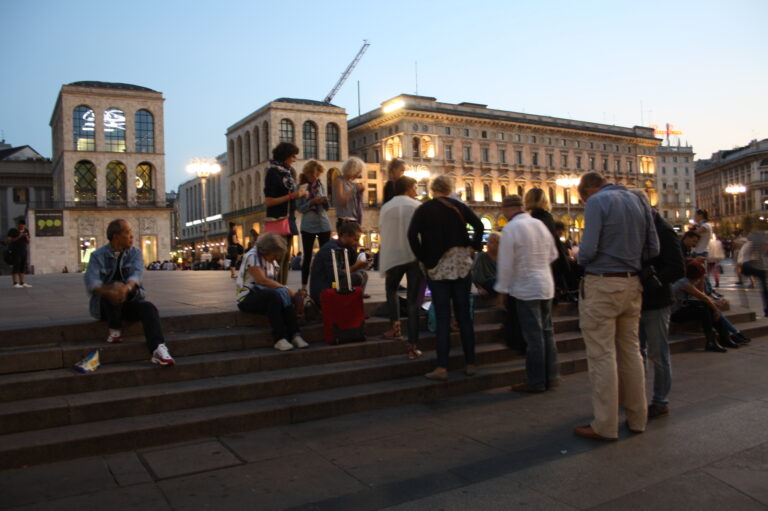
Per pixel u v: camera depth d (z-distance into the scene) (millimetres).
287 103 60281
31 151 72875
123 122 54125
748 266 9953
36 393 4352
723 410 5000
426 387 5395
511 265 5340
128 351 5016
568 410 5066
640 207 4336
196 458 3910
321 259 6320
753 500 3254
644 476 3600
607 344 4289
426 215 5605
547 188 72312
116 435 3994
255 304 5773
